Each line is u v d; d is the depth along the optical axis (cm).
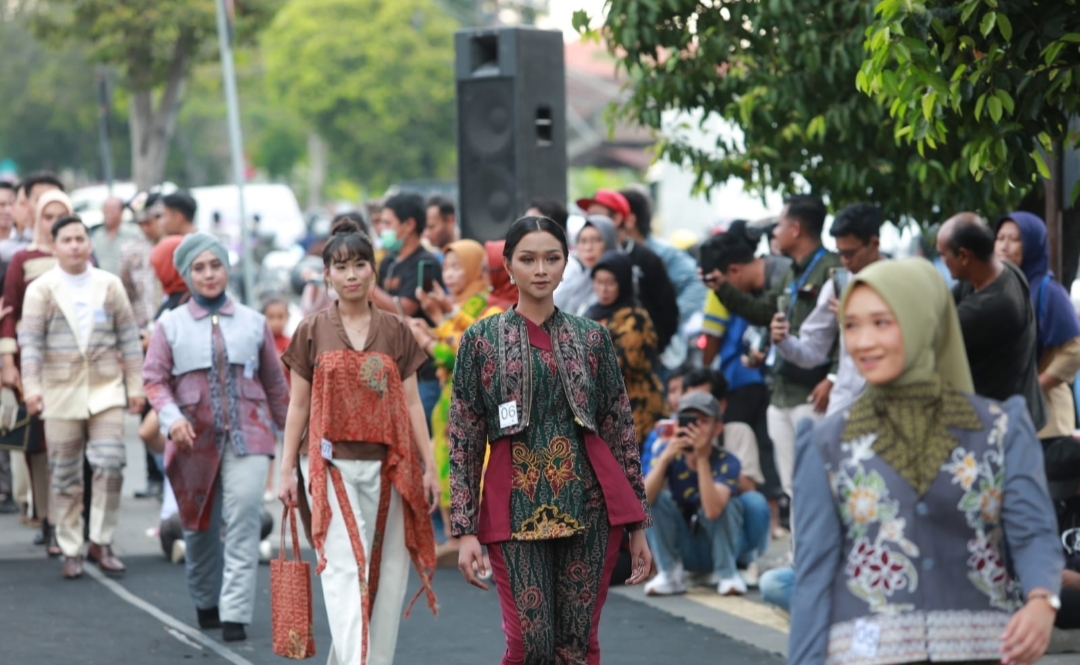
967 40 1184
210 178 12962
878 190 1694
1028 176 1262
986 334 1220
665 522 1628
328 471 1198
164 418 1397
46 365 1714
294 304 4181
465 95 2123
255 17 5853
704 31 1655
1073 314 1405
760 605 1580
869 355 719
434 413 1792
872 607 718
